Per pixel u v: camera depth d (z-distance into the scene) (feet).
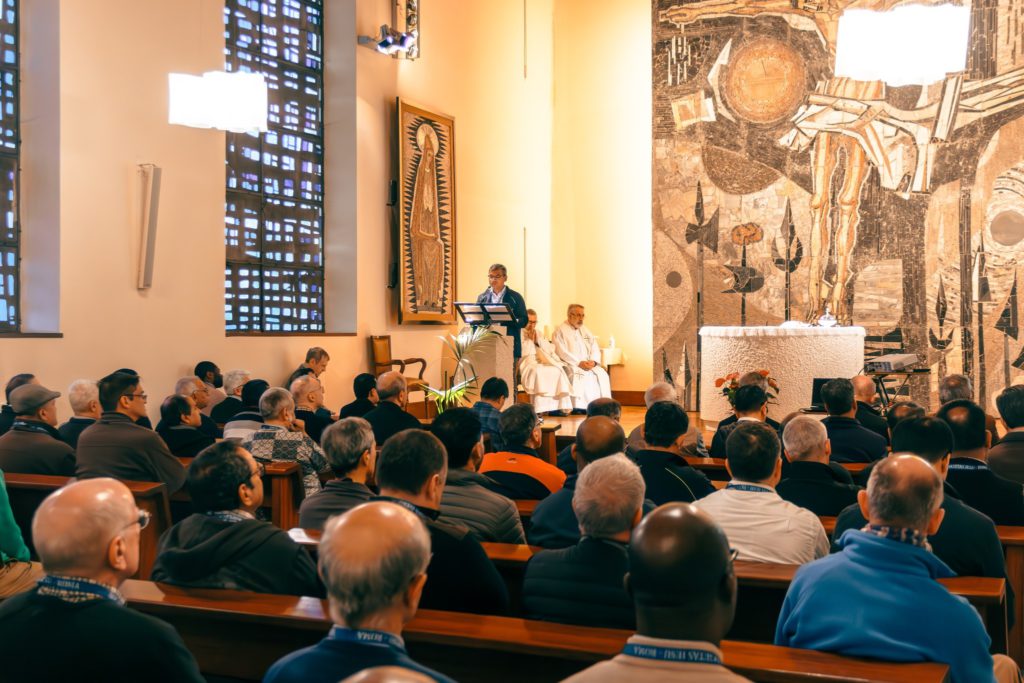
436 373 41.42
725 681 4.92
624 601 8.76
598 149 52.24
